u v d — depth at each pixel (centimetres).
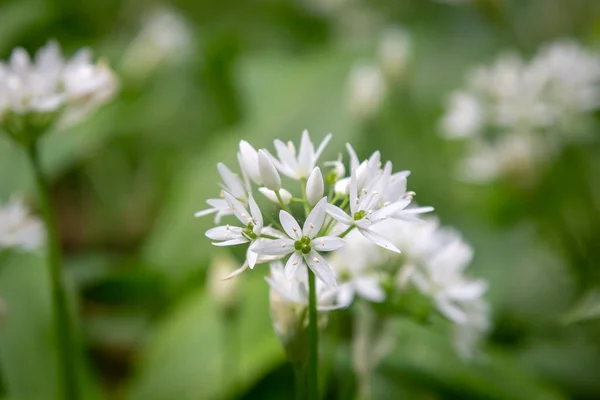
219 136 61
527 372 39
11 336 40
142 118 68
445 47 77
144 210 65
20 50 35
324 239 26
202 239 48
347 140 54
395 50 57
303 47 83
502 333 46
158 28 71
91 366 46
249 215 27
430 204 54
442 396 39
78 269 51
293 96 57
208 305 42
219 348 39
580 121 53
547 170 51
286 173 28
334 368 39
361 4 88
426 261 33
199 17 89
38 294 41
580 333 46
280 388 40
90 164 66
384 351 34
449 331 38
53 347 40
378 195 27
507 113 50
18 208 39
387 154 57
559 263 51
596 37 70
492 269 48
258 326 39
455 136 54
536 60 54
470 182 56
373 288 32
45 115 35
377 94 52
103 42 78
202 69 71
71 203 68
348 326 40
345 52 62
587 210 54
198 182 52
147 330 48
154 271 48
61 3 78
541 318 47
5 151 53
